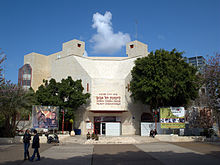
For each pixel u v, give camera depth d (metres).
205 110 29.38
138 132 34.66
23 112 26.61
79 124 34.31
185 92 27.98
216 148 18.86
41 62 50.59
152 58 30.09
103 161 12.91
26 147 13.20
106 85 34.47
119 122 33.66
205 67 23.20
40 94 30.06
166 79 27.45
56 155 15.09
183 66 29.22
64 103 30.42
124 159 13.55
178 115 26.22
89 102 34.00
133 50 43.50
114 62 41.53
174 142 24.34
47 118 25.61
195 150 17.59
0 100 23.34
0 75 18.38
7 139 23.91
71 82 32.12
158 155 15.09
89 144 22.61
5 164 11.93
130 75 35.81
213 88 22.39
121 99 34.12
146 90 28.00
